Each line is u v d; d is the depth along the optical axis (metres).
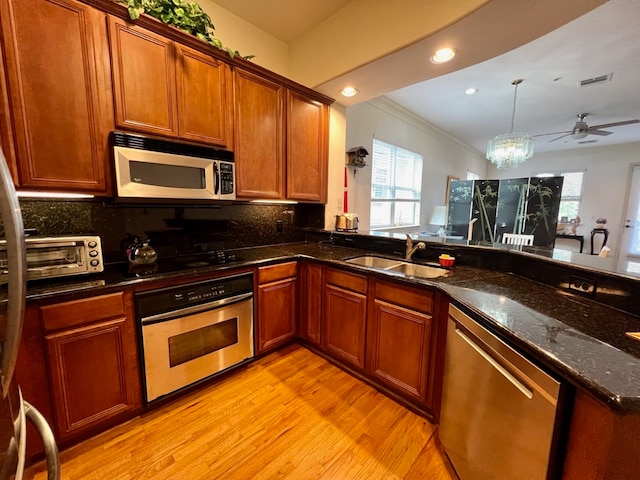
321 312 2.22
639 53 2.78
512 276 1.71
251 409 1.71
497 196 5.08
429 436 1.53
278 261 2.19
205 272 1.75
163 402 1.73
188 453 1.40
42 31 1.31
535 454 0.85
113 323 1.44
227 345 1.93
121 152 1.52
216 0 2.12
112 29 1.50
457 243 2.09
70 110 1.42
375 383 1.95
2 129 1.25
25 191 1.35
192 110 1.84
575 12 1.46
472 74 3.27
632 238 6.48
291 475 1.30
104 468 1.32
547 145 6.88
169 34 1.70
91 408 1.41
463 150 7.18
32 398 1.25
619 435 0.66
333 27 2.25
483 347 1.10
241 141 2.12
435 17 1.63
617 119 4.93
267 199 2.34
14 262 0.52
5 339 0.51
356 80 2.34
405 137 4.82
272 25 2.41
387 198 4.62
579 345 0.84
